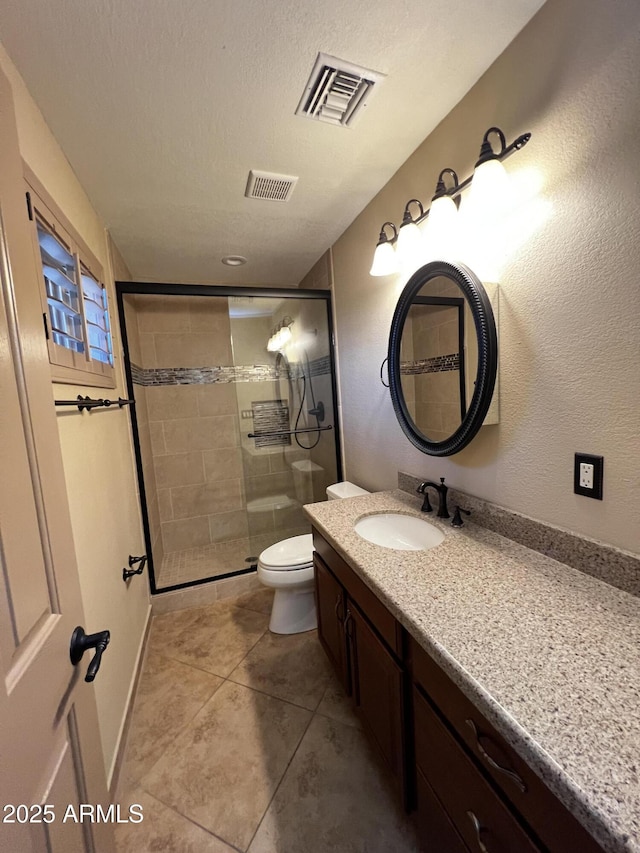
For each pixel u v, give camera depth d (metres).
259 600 2.41
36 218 1.03
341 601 1.39
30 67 0.99
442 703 0.81
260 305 2.89
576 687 0.63
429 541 1.40
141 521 2.28
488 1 0.91
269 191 1.71
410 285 1.52
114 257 2.14
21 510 0.59
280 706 1.54
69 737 0.69
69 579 0.74
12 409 0.59
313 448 2.97
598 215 0.86
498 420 1.20
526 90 1.00
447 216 1.20
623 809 0.45
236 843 1.07
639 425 0.83
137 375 2.57
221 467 3.18
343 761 1.30
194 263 2.59
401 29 0.97
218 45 0.98
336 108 1.23
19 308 0.64
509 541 1.19
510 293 1.12
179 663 1.83
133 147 1.34
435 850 0.91
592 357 0.91
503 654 0.71
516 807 0.63
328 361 2.56
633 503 0.86
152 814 1.15
